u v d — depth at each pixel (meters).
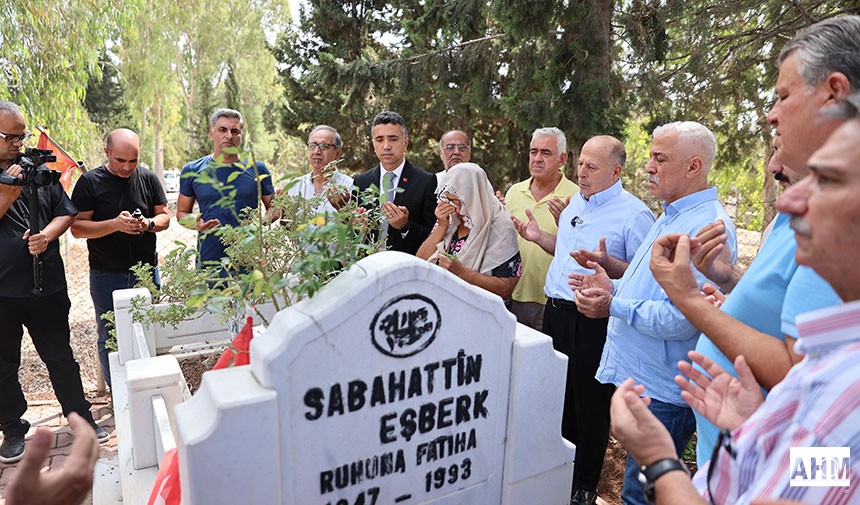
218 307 1.59
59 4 7.32
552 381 1.55
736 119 7.57
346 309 1.20
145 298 2.62
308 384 1.19
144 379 1.87
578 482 2.75
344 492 1.30
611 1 5.34
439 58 6.71
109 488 2.46
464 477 1.48
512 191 3.94
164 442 1.62
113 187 3.77
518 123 5.56
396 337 1.28
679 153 2.12
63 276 3.40
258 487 1.17
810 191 0.80
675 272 1.51
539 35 5.13
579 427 2.75
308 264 1.28
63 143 7.54
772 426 0.89
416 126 9.27
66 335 3.45
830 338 0.81
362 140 9.91
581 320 2.70
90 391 4.28
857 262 0.76
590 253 2.42
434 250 2.80
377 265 1.27
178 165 33.44
